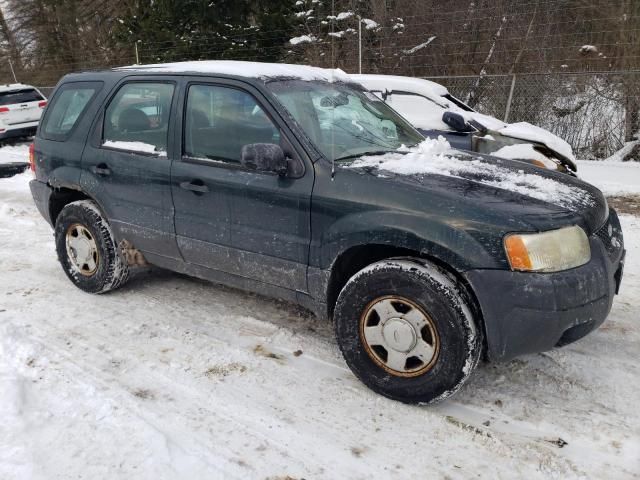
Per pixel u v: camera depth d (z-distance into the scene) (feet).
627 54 37.45
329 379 11.26
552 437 9.45
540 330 9.24
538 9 43.27
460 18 45.16
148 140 13.67
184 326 13.58
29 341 12.76
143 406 10.33
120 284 15.28
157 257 14.15
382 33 46.83
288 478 8.62
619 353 12.02
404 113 26.22
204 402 10.50
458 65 44.68
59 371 11.51
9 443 9.22
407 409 10.27
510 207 9.67
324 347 12.54
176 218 13.06
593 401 10.40
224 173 12.07
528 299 9.12
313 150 11.13
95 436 9.48
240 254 12.16
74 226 15.38
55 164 15.53
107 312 14.38
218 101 12.44
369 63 46.73
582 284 9.31
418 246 9.74
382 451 9.22
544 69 41.14
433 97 26.17
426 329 9.87
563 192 10.83
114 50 77.77
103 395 10.64
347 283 10.66
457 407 10.33
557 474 8.64
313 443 9.41
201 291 15.72
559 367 11.51
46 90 77.20
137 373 11.47
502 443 9.32
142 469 8.73
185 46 57.57
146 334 13.16
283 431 9.70
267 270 11.87
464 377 9.66
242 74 12.32
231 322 13.79
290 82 12.54
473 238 9.37
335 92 13.34
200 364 11.82
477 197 9.91
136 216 13.91
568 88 35.42
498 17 44.09
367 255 11.02
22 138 50.75
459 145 24.29
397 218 9.92
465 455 9.10
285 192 11.15
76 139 15.08
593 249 9.82
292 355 12.20
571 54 41.06
